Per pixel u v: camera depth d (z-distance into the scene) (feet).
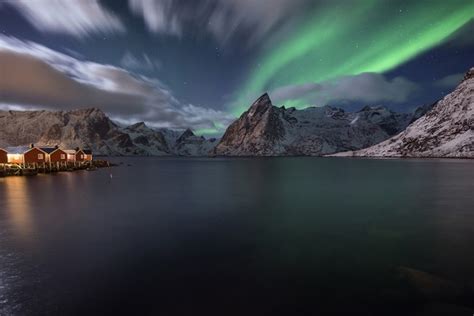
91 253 62.18
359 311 39.91
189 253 62.49
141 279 49.39
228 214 103.55
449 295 44.01
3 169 256.52
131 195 151.84
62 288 46.06
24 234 76.84
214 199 138.31
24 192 159.84
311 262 57.36
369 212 107.04
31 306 40.83
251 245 67.82
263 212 107.04
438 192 158.81
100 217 98.17
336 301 42.42
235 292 44.96
